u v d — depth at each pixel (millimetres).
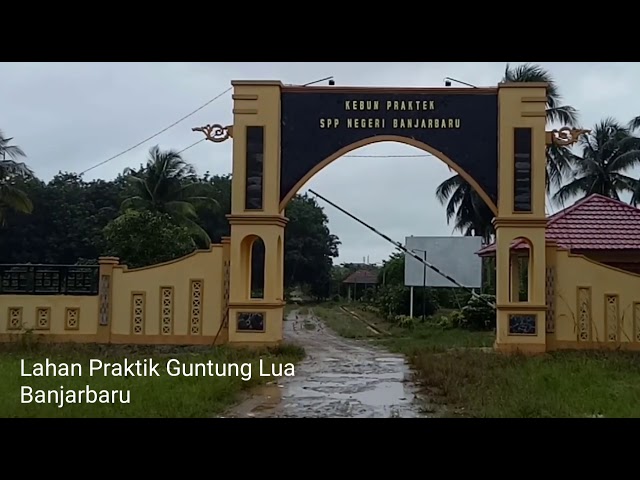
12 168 34469
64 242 47312
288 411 9719
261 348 16562
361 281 61312
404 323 28234
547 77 32500
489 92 17078
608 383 11258
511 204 16719
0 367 12727
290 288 60812
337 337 24266
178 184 35344
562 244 19953
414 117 17125
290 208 59531
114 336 17266
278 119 17109
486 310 25875
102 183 51844
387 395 11203
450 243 30984
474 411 9414
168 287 17328
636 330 16781
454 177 35344
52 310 17344
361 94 17203
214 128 17359
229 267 17109
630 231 20469
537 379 11703
